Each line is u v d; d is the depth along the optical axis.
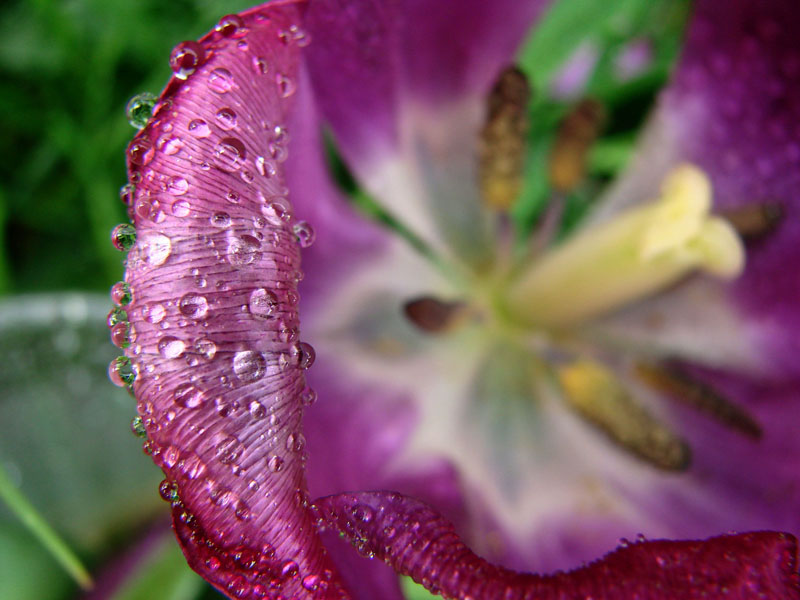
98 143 0.11
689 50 0.09
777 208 0.09
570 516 0.08
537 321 0.09
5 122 0.12
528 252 0.09
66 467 0.08
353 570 0.05
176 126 0.05
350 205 0.08
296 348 0.05
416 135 0.08
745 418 0.08
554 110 0.11
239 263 0.05
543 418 0.08
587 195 0.11
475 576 0.05
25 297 0.09
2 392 0.09
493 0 0.08
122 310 0.05
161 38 0.11
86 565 0.08
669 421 0.09
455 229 0.09
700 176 0.08
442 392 0.08
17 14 0.12
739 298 0.09
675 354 0.09
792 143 0.09
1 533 0.08
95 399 0.09
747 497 0.08
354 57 0.07
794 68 0.09
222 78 0.05
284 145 0.05
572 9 0.10
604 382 0.08
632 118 0.11
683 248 0.08
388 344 0.08
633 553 0.05
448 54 0.08
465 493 0.07
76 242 0.12
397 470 0.07
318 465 0.06
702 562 0.05
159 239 0.05
